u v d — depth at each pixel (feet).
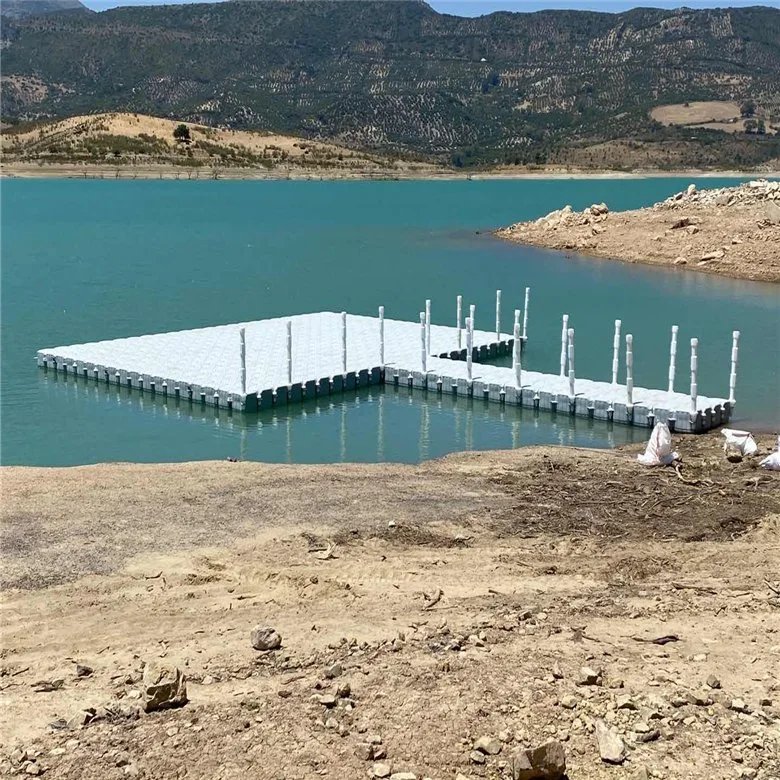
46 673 40.52
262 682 38.52
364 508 61.62
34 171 602.44
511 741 34.12
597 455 76.18
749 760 33.55
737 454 73.15
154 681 36.91
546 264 211.20
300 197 455.22
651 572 51.08
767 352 122.72
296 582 49.90
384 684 37.50
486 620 44.09
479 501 63.26
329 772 32.53
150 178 603.67
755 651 40.81
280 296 167.73
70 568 52.24
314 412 93.09
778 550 54.29
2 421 89.76
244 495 63.87
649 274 196.13
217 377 98.73
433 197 466.70
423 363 101.04
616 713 35.68
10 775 32.83
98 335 132.57
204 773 32.60
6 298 163.32
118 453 80.64
